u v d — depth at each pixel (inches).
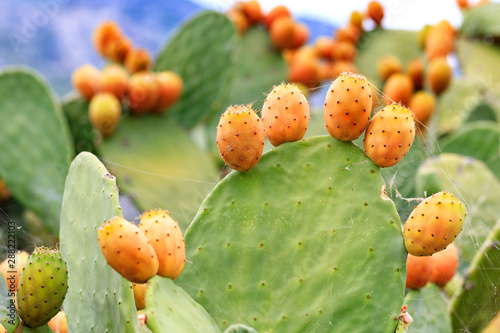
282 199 50.0
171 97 99.7
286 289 49.0
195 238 50.0
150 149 97.4
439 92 103.8
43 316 48.3
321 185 49.9
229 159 49.8
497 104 109.0
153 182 86.9
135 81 96.5
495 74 110.6
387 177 64.3
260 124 49.8
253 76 118.2
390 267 48.1
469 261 63.4
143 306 50.8
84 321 50.5
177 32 109.0
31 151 83.9
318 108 84.7
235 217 50.0
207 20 109.3
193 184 88.9
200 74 108.7
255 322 48.8
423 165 66.9
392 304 47.9
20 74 85.6
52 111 86.0
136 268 44.7
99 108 91.9
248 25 120.7
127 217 82.8
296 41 120.7
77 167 52.6
